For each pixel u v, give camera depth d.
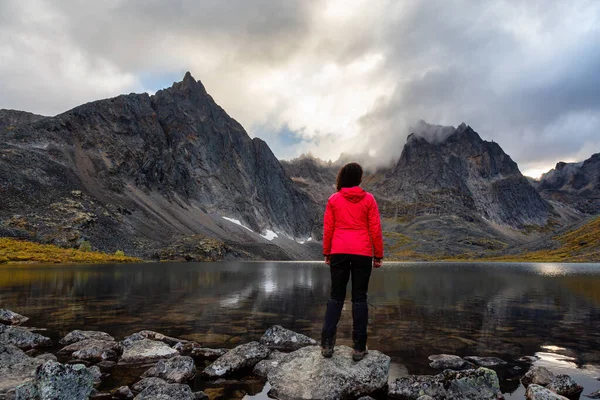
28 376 5.76
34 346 7.92
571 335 9.49
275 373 5.91
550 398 4.96
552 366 6.81
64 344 8.19
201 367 6.67
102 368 6.58
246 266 67.19
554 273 48.94
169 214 147.88
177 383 5.38
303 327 10.18
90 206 109.88
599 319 11.94
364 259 5.95
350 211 6.02
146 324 10.44
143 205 140.50
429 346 8.23
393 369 6.56
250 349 7.09
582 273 49.09
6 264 55.94
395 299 17.53
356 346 5.99
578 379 6.09
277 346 8.25
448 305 15.33
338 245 6.01
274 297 17.34
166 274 37.19
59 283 24.16
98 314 12.09
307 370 5.85
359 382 5.54
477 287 24.89
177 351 7.52
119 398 5.13
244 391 5.50
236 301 15.77
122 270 44.19
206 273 40.50
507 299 17.67
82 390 4.74
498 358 7.29
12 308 13.27
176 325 10.34
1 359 6.22
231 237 160.00
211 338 8.81
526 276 40.75
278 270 50.31
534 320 11.67
